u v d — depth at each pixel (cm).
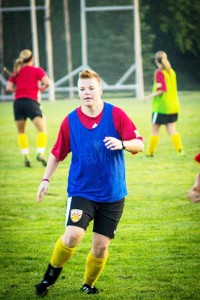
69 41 6462
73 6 6850
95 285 1254
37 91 2628
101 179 1147
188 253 1455
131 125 1146
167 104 2744
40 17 6781
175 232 1634
